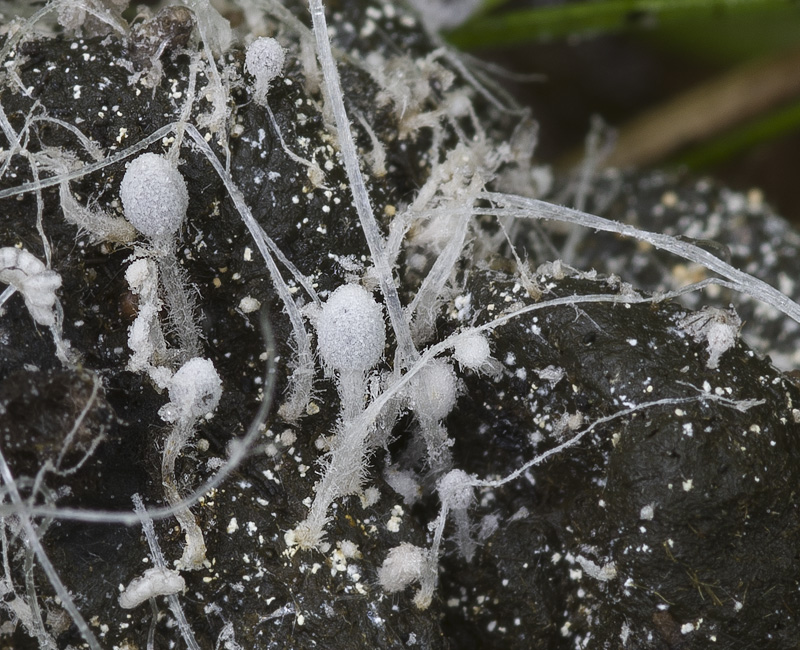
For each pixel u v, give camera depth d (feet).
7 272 0.24
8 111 0.24
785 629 0.24
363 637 0.24
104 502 0.24
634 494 0.24
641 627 0.24
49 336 0.24
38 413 0.24
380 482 0.25
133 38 0.24
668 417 0.24
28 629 0.24
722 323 0.24
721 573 0.24
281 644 0.24
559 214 0.25
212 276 0.24
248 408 0.24
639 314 0.24
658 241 0.25
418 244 0.25
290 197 0.24
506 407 0.25
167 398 0.24
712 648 0.24
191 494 0.24
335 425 0.24
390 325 0.25
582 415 0.24
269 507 0.24
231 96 0.24
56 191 0.24
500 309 0.24
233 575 0.24
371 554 0.24
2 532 0.24
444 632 0.24
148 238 0.24
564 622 0.24
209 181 0.24
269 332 0.24
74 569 0.24
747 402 0.24
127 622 0.24
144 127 0.24
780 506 0.24
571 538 0.24
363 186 0.24
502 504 0.25
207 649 0.24
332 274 0.25
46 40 0.25
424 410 0.24
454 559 0.25
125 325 0.24
